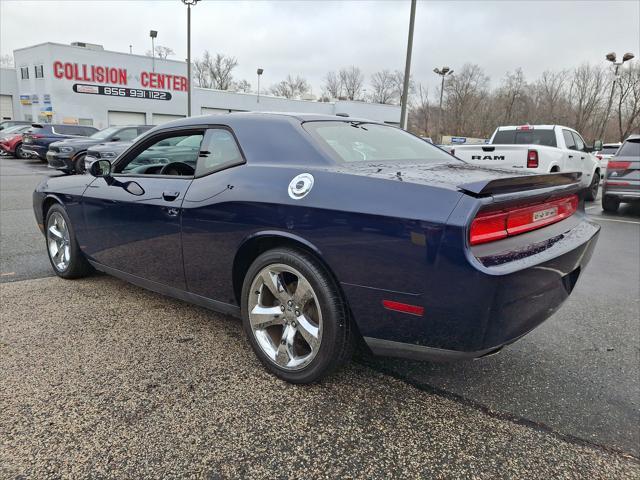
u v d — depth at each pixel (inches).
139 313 136.1
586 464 78.6
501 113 2100.1
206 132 118.0
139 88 1396.4
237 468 75.0
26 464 74.0
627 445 83.9
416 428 86.7
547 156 307.7
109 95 1342.3
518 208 84.6
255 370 105.1
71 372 102.0
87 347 114.0
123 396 93.4
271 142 105.2
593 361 116.2
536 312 87.4
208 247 108.8
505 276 74.6
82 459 75.6
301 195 92.3
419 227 77.8
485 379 105.5
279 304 100.1
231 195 102.6
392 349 86.7
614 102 1705.2
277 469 75.1
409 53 532.7
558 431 87.4
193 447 79.4
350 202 85.9
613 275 198.1
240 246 102.1
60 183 159.2
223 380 100.6
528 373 109.0
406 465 77.0
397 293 81.4
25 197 367.6
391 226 80.6
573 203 110.3
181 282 119.3
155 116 1448.1
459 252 74.6
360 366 109.2
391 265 81.1
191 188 113.0
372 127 127.6
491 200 77.0
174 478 72.4
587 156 410.0
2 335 119.3
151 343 117.1
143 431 83.0
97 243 144.2
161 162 137.4
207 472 73.9
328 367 93.5
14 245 213.2
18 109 1446.9
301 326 95.8
